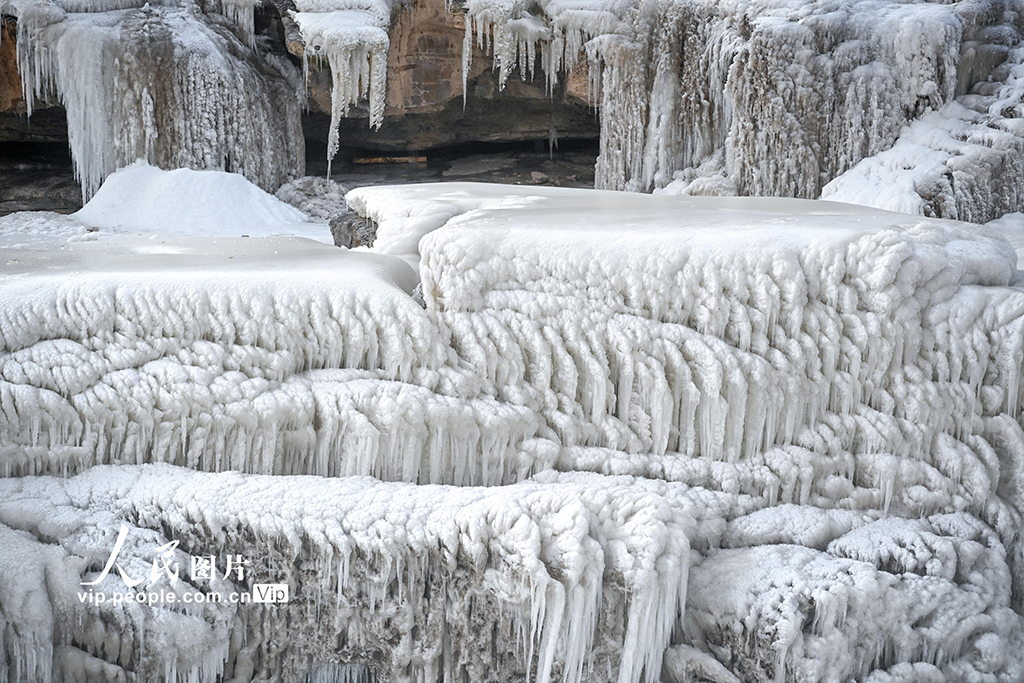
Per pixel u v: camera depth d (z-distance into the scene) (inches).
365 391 116.0
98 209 330.0
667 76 349.4
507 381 121.3
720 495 116.0
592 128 435.5
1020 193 276.5
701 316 120.0
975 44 302.0
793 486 118.2
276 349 118.6
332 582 106.6
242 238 196.1
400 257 147.9
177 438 115.0
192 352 116.7
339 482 111.8
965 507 117.6
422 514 107.3
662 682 106.3
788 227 129.7
